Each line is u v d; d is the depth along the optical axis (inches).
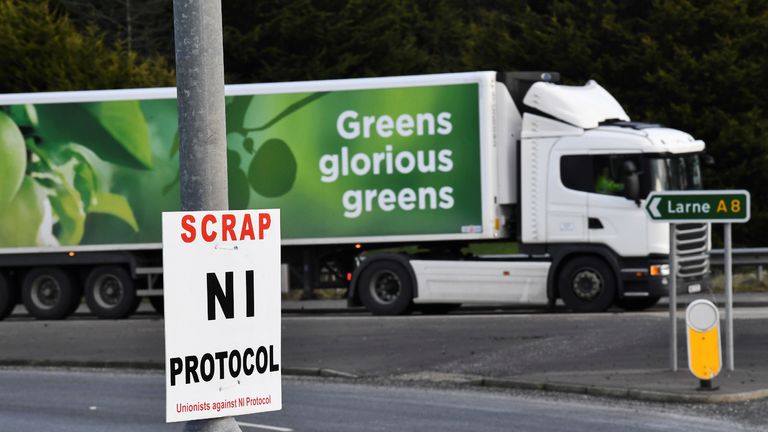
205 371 585.0
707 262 2657.5
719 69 4306.1
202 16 577.0
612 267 2588.6
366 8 5659.5
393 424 1461.6
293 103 2780.5
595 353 1982.0
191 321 581.6
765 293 2955.2
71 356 2148.1
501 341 2128.4
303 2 5511.8
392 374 1895.9
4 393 1800.0
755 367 1814.7
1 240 2903.5
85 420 1546.5
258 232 599.2
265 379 603.5
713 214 1777.8
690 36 4478.3
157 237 2854.3
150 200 2861.7
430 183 2719.0
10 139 2906.0
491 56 4726.9
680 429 1397.6
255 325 599.2
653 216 1796.3
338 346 2149.4
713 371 1626.5
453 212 2709.2
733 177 4328.3
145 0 6156.5
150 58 5452.8
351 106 2755.9
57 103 2891.2
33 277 2923.2
